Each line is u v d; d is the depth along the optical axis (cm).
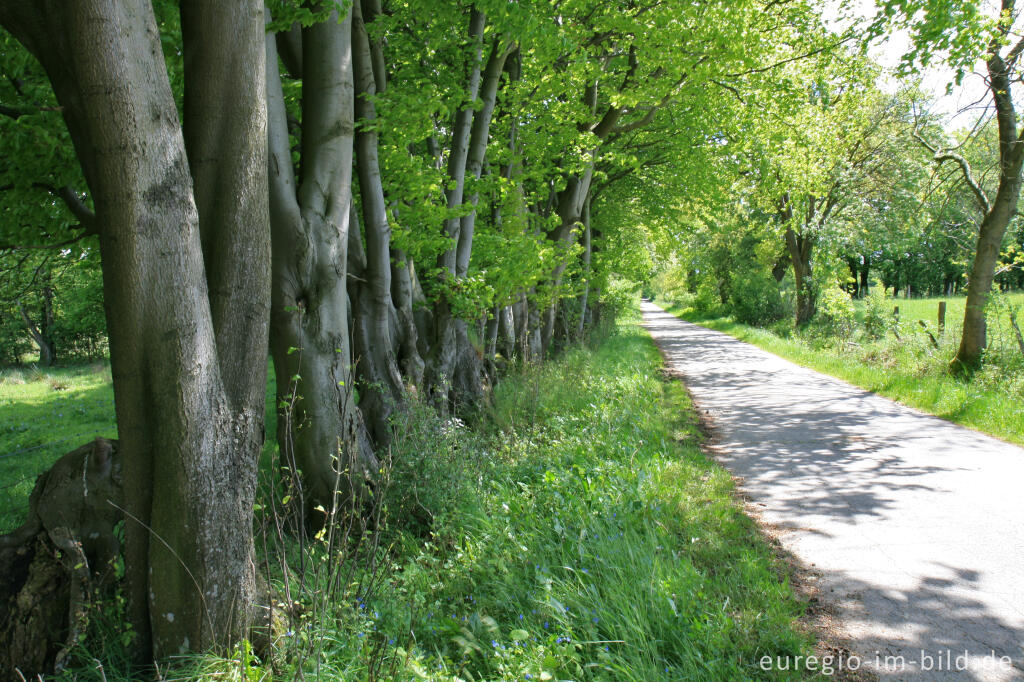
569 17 1109
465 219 912
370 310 688
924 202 1526
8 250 816
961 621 383
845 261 2266
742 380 1507
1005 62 1152
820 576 452
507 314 1254
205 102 343
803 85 1677
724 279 4319
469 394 919
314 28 516
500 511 555
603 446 770
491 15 724
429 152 1038
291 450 385
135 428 316
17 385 1889
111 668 315
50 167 670
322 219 517
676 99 1404
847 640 367
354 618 346
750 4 1195
